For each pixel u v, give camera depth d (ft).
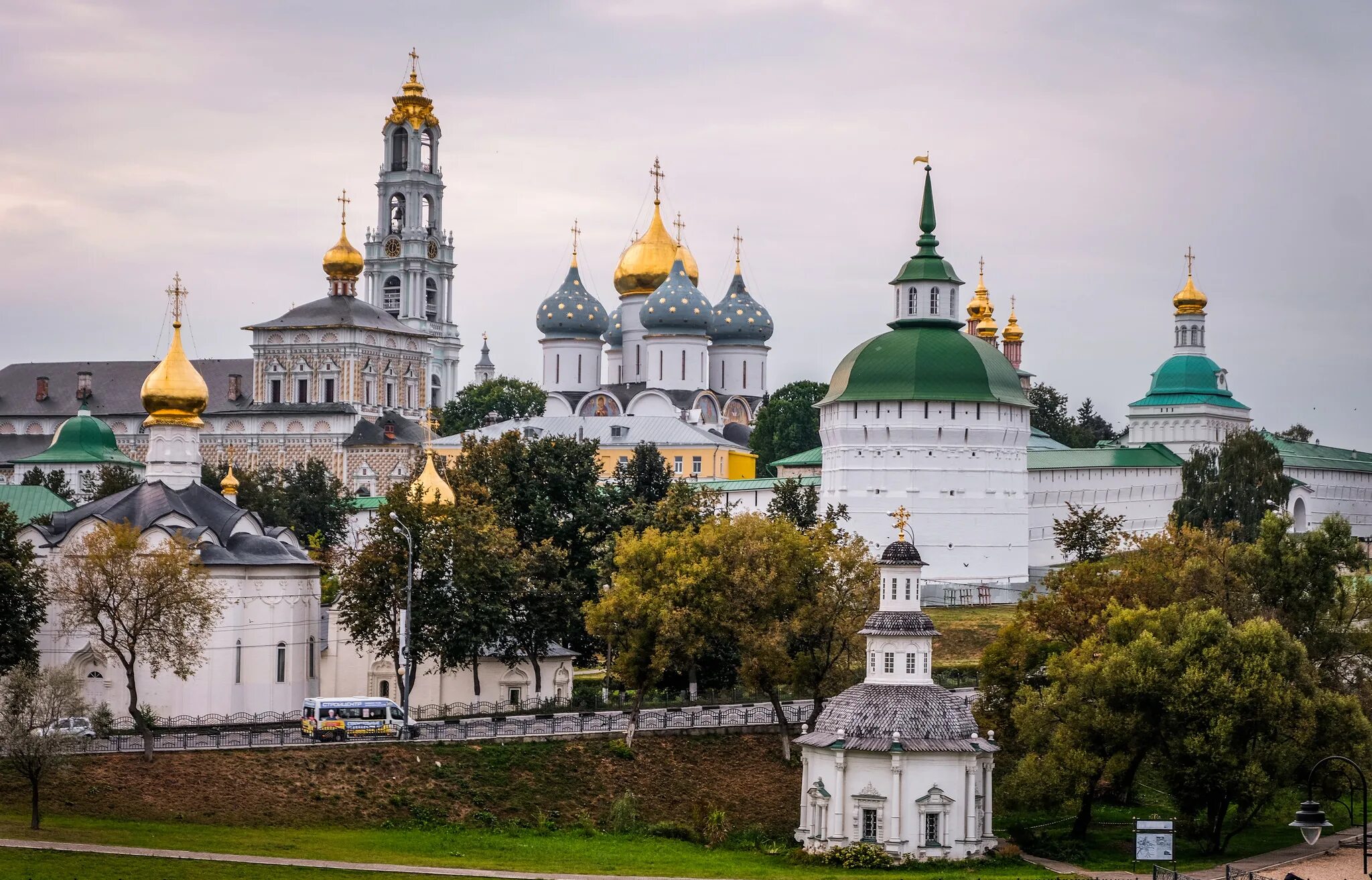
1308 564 470.39
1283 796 418.31
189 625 437.58
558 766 434.30
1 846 339.16
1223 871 383.65
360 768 412.77
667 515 573.74
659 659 461.37
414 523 482.28
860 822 392.06
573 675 537.24
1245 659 411.95
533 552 530.68
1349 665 464.65
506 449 579.07
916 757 390.42
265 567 489.26
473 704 491.72
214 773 398.42
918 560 408.67
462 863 362.74
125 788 386.93
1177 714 409.49
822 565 472.85
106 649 463.01
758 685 458.91
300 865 345.92
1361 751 408.26
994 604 650.84
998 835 417.49
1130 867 392.27
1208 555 494.59
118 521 482.28
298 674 500.74
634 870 367.04
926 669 404.16
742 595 467.11
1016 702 446.19
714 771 448.65
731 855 394.32
